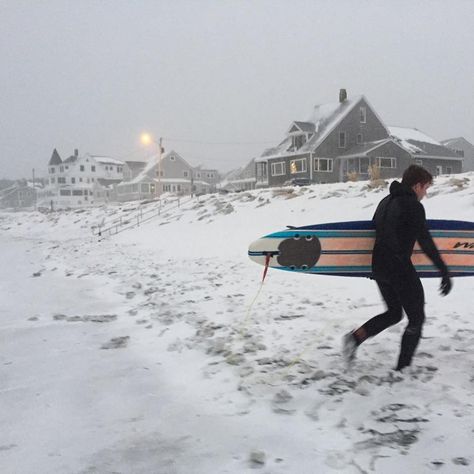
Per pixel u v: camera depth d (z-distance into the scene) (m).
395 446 2.44
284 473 2.21
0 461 2.33
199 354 4.11
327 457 2.35
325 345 4.21
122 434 2.62
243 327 4.95
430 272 4.06
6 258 15.03
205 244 14.63
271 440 2.54
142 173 76.56
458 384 3.23
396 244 3.28
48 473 2.22
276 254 4.00
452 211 11.12
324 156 42.19
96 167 105.38
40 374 3.63
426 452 2.37
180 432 2.64
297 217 15.53
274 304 6.09
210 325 5.06
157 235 18.67
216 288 7.43
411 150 44.78
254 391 3.23
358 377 3.41
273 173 45.81
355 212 14.38
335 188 18.56
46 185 117.56
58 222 34.56
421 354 3.86
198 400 3.11
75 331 5.00
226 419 2.81
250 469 2.25
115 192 88.12
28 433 2.63
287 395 3.13
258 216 17.02
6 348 4.38
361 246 3.91
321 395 3.12
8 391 3.27
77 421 2.79
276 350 4.12
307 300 6.28
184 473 2.21
